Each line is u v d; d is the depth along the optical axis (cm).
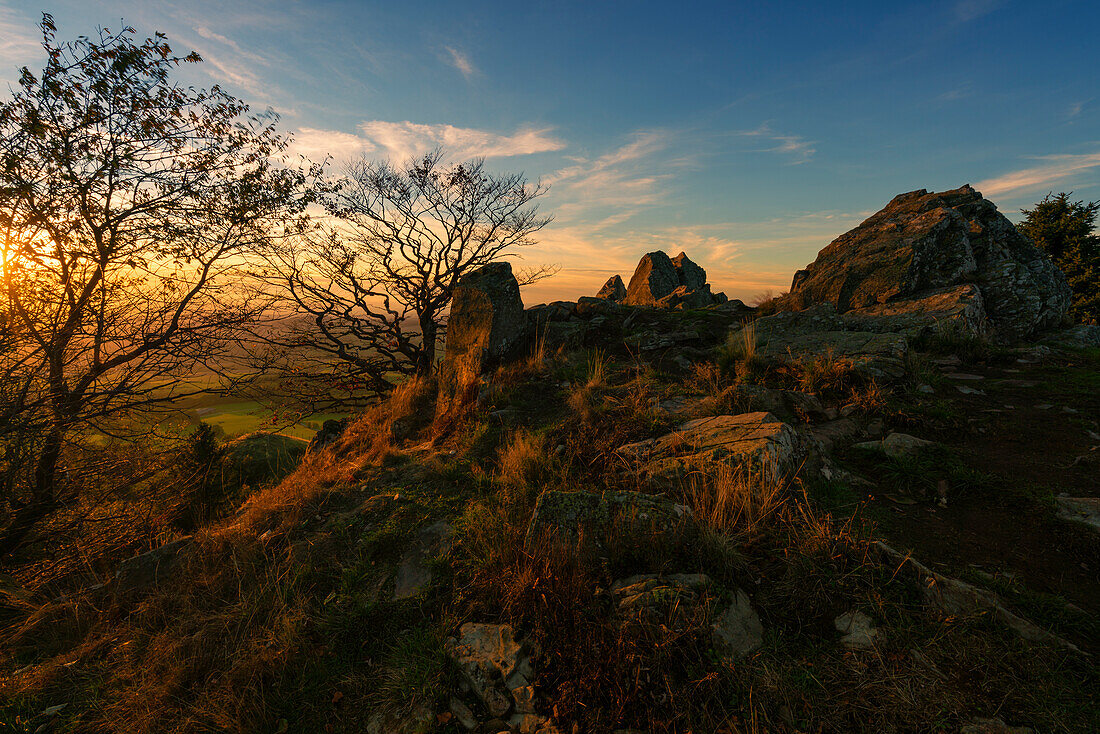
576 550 305
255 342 1033
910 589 251
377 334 1494
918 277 868
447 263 1538
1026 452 388
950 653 214
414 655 292
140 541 747
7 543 704
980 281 862
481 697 251
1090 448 380
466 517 412
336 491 530
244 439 1253
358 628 329
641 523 316
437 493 480
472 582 331
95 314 773
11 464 646
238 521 521
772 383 588
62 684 334
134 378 799
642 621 245
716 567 282
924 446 401
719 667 224
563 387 718
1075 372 565
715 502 330
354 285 1420
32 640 409
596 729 217
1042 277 872
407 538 416
